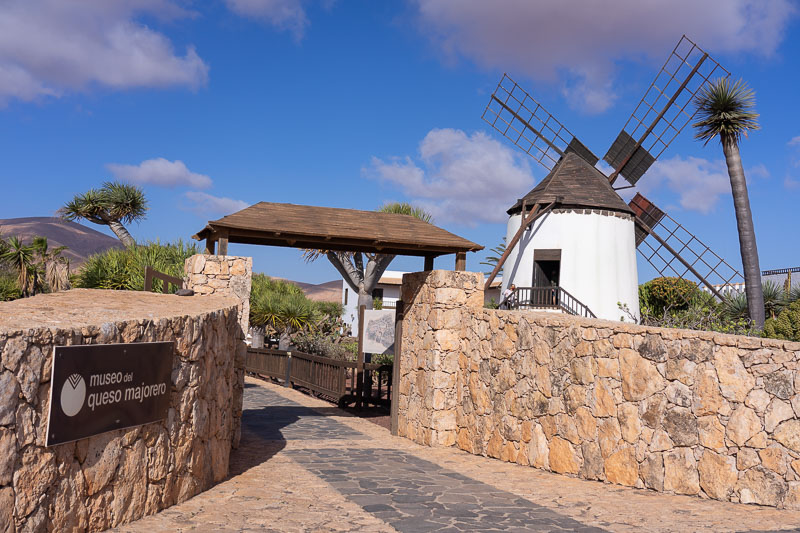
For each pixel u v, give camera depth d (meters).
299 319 26.08
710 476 7.49
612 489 8.15
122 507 5.27
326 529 5.63
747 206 20.47
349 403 17.67
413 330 12.95
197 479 6.77
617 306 23.95
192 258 11.40
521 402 10.14
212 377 7.30
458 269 12.62
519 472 9.39
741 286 28.64
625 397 8.45
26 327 4.32
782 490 6.93
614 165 30.12
